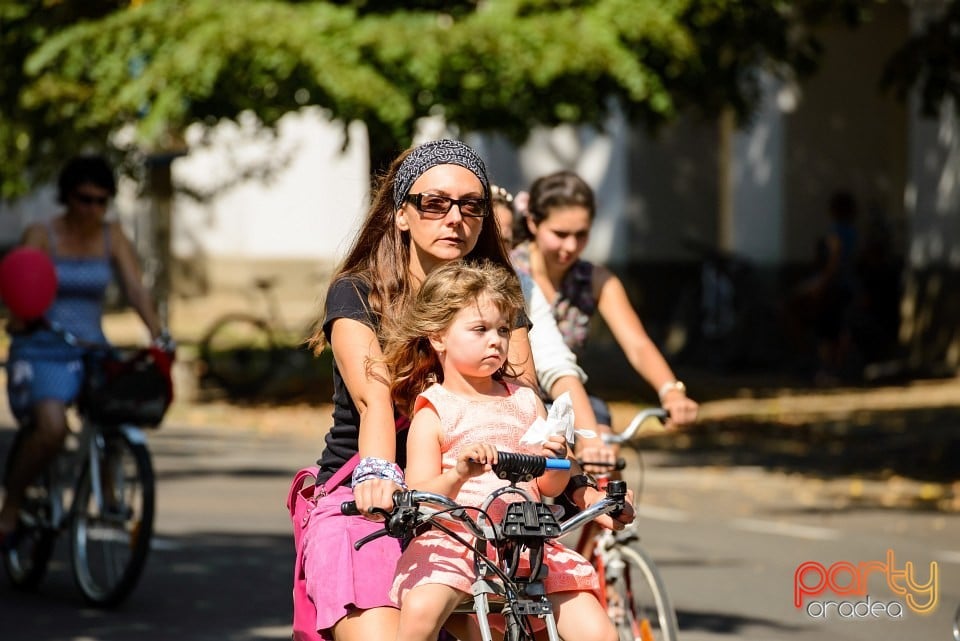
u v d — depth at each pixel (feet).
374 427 41.06
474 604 40.04
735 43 174.40
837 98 241.35
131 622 76.13
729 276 222.69
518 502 39.68
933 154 217.15
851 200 205.26
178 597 81.97
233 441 149.69
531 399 42.65
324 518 42.78
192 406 176.04
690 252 251.39
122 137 182.29
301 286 313.73
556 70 150.41
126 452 79.61
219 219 312.91
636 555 58.08
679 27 158.61
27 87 165.37
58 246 84.84
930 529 109.29
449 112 157.48
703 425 164.25
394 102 148.66
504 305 41.32
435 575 39.78
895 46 243.81
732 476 132.57
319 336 45.27
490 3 156.87
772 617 80.07
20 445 82.99
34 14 165.99
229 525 103.55
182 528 102.22
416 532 40.45
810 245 239.91
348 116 151.84
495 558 40.75
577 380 54.29
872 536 106.22
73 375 82.53
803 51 187.01
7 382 83.71
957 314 211.82
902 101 159.84
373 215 44.80
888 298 220.64
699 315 224.53
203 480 123.24
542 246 62.28
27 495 84.64
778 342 221.05
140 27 152.56
